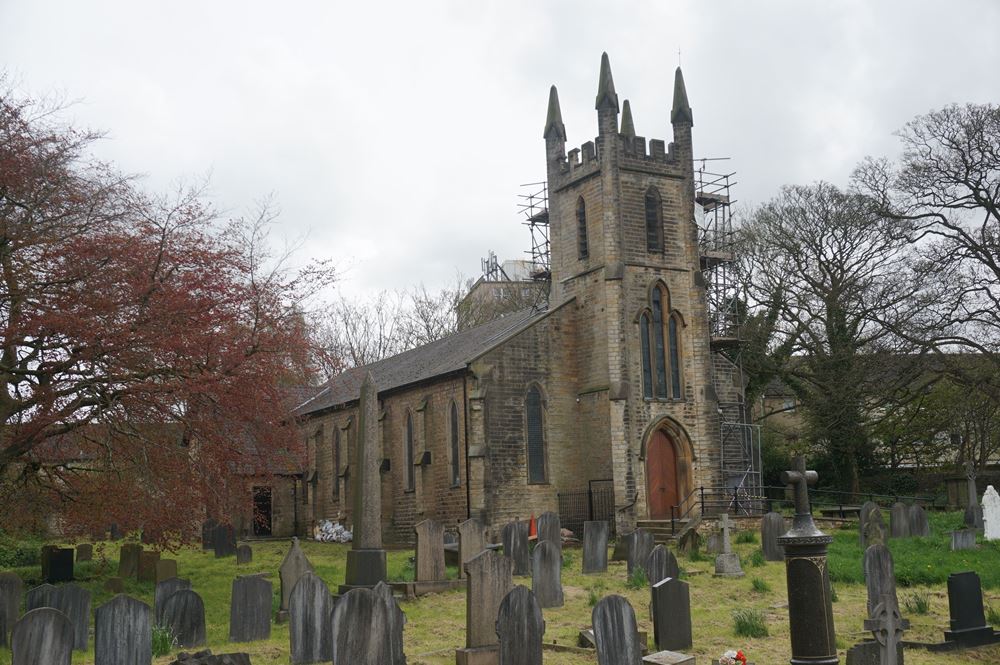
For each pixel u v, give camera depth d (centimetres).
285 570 2334
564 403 4481
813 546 1399
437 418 4759
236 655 1611
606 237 4450
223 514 2638
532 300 7819
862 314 4772
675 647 1803
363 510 2409
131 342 2341
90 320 2312
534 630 1628
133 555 3127
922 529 3606
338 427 5862
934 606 2239
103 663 1536
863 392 4719
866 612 2170
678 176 4656
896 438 5619
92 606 2556
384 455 5228
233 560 3956
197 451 2528
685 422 4478
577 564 3225
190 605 1866
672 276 4575
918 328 4300
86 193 2570
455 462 4603
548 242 5316
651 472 4431
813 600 1391
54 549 3112
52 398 2327
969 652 1850
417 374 5112
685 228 4650
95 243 2412
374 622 1605
